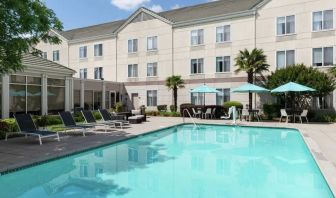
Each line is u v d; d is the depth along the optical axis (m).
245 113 25.45
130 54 38.22
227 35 31.42
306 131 17.88
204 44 32.75
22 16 11.37
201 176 9.27
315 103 26.31
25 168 9.55
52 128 18.91
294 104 25.92
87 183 8.52
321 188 8.10
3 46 11.43
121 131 18.20
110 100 36.34
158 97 35.91
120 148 13.94
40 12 12.23
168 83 32.53
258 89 24.44
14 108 21.22
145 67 36.97
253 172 9.79
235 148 14.17
